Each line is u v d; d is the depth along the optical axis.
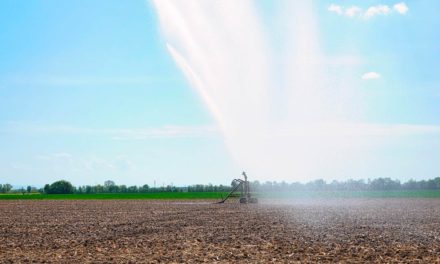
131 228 36.34
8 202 91.88
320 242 27.66
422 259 21.86
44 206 74.00
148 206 70.75
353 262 21.11
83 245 26.92
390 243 27.20
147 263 20.94
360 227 36.41
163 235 31.47
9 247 26.25
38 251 24.70
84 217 48.69
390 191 161.50
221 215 49.97
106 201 94.12
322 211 56.44
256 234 31.77
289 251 24.30
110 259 22.02
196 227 36.78
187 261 21.44
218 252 23.97
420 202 81.94
